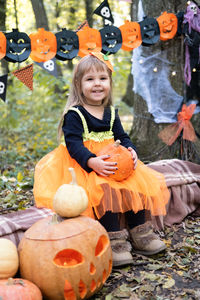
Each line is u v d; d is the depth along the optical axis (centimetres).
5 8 423
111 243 229
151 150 382
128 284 207
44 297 187
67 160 259
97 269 189
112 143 255
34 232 192
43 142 582
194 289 199
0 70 536
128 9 641
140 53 362
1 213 305
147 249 238
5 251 184
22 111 663
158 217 271
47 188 254
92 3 543
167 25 330
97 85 260
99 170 235
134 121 403
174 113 361
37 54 287
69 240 183
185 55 351
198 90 357
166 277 212
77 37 300
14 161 489
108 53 310
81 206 203
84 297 189
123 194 241
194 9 331
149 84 364
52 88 555
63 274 180
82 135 258
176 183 293
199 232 272
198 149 373
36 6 479
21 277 191
